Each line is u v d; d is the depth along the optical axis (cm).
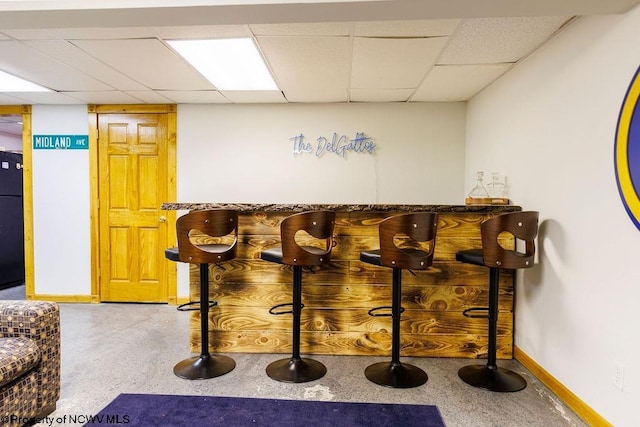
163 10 176
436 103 390
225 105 401
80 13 179
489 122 327
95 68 295
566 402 209
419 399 213
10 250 495
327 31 228
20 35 236
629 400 167
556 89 224
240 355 271
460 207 249
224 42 246
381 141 395
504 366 257
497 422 192
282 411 200
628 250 167
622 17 172
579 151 202
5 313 182
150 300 411
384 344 271
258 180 402
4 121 497
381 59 271
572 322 207
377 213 268
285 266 272
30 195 415
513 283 267
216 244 270
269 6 173
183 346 289
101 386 226
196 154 404
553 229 226
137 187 409
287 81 322
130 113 406
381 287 270
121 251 412
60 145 411
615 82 176
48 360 191
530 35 227
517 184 273
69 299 415
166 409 201
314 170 399
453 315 269
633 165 163
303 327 273
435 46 247
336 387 226
